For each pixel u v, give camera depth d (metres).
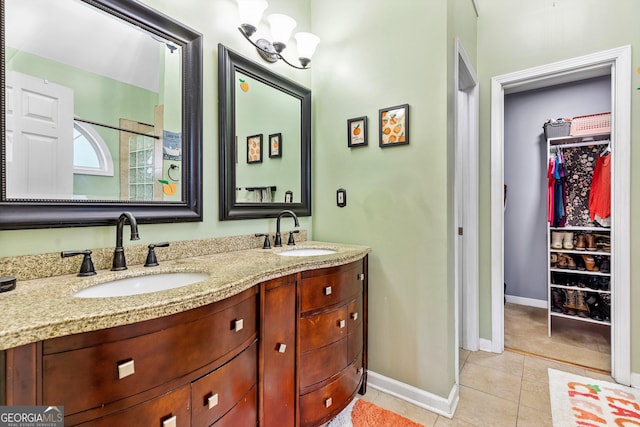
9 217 0.87
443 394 1.58
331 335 1.39
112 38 1.12
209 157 1.46
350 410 1.60
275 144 1.83
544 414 1.55
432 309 1.63
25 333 0.54
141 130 1.21
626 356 1.82
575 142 2.77
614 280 1.88
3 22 0.88
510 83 2.28
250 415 1.03
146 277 1.09
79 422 0.61
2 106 0.88
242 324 0.98
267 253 1.50
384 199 1.80
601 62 1.94
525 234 3.37
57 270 0.97
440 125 1.60
